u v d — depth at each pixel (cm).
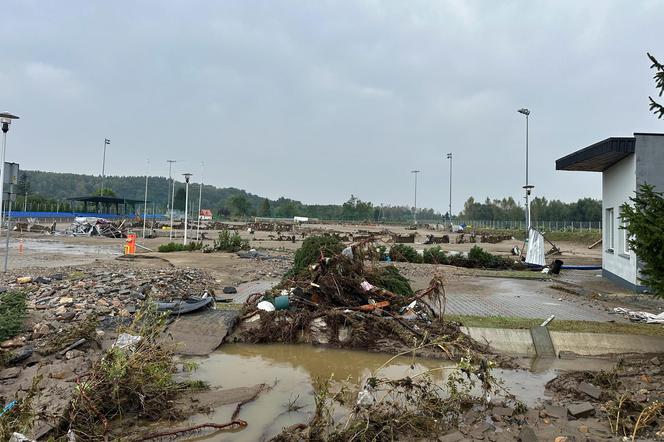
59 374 613
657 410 538
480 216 11281
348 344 845
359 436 481
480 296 1348
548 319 961
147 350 617
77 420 491
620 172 1631
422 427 520
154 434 491
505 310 1113
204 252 2452
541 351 828
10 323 741
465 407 586
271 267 1866
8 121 1562
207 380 675
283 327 874
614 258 1734
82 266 1619
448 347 801
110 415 531
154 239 3891
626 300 1313
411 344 823
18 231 4481
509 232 6806
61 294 995
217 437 500
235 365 750
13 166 1479
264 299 990
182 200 11988
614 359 795
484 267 2261
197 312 958
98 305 940
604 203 1898
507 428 522
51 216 7050
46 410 491
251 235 4862
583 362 786
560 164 1875
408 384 584
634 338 846
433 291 994
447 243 4394
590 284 1705
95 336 758
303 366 753
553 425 528
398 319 895
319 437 483
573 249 4088
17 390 554
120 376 534
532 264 2258
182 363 741
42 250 2598
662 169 1423
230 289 1278
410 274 1828
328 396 610
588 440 485
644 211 752
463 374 717
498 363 768
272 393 631
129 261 1923
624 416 541
